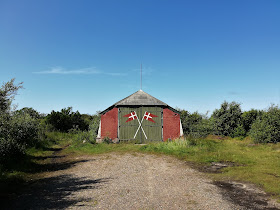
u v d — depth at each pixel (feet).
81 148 49.14
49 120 79.46
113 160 35.86
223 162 34.06
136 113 57.77
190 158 37.01
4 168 27.96
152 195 19.44
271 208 16.69
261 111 65.92
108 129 57.41
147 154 41.34
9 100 28.96
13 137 34.22
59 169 30.60
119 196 19.12
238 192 20.39
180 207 16.78
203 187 21.86
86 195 19.38
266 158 35.55
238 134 63.46
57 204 17.33
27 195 19.54
